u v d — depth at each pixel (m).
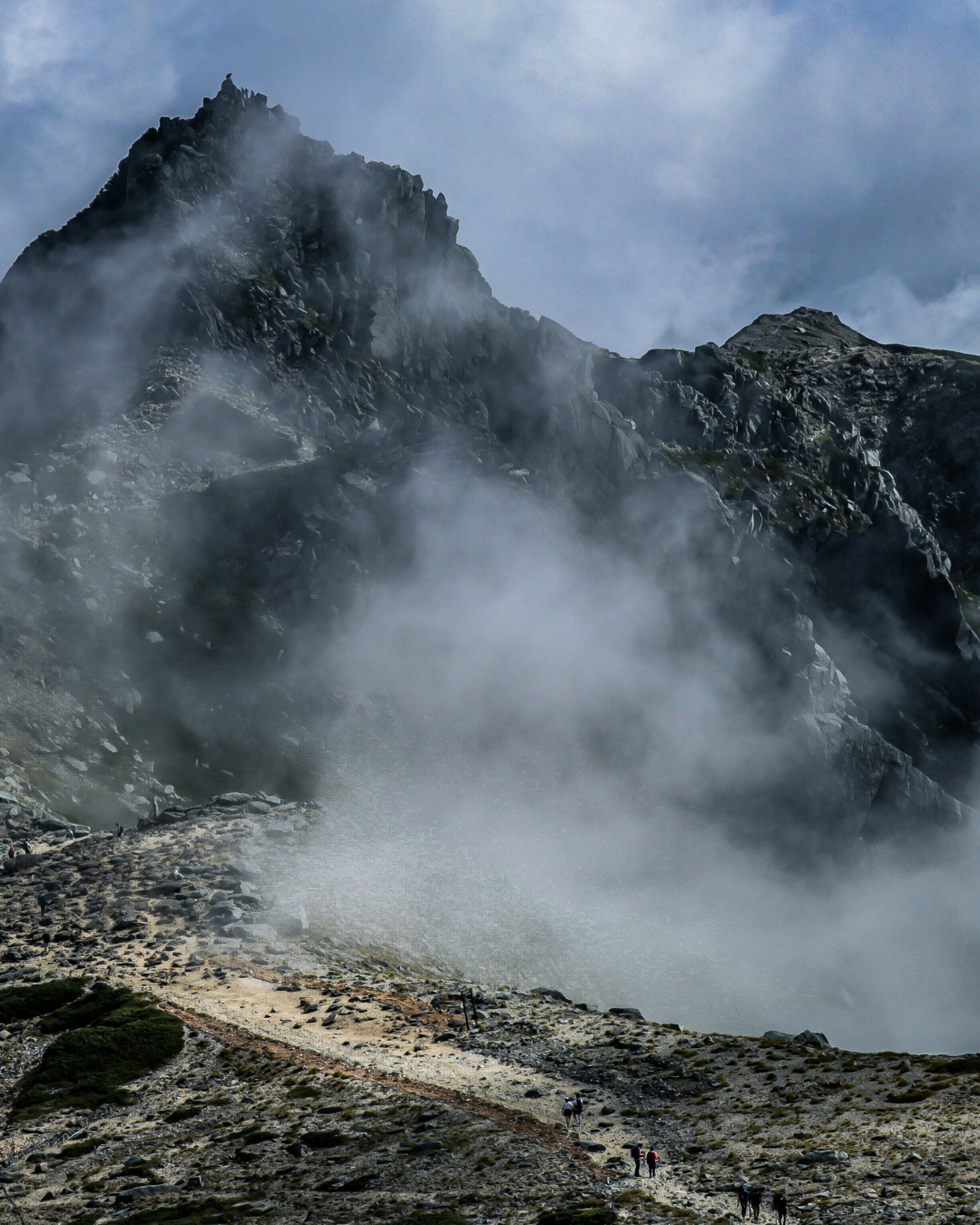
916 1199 36.41
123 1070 59.66
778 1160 42.91
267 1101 54.44
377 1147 47.25
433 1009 72.44
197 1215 41.12
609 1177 42.31
